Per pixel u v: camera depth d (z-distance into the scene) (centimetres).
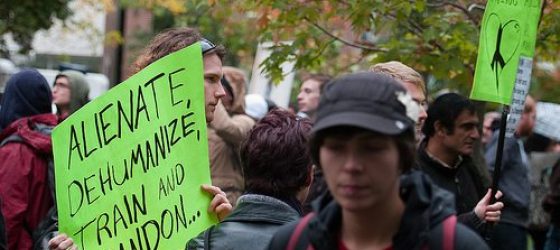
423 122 569
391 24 713
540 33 702
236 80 816
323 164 281
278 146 407
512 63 515
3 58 1773
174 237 454
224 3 791
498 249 749
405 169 286
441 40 727
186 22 1380
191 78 463
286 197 411
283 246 299
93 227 454
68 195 454
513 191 762
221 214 457
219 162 764
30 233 603
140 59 500
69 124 455
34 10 1432
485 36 512
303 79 1045
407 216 283
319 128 277
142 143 459
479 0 754
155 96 460
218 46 495
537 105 1135
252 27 1205
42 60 2462
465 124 593
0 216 539
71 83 780
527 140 1116
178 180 458
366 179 276
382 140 275
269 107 1029
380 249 286
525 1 517
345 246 290
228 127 756
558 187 766
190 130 462
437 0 739
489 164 824
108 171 457
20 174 597
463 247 280
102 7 1752
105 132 457
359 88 279
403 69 523
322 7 739
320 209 297
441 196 287
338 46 889
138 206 456
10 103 632
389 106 277
